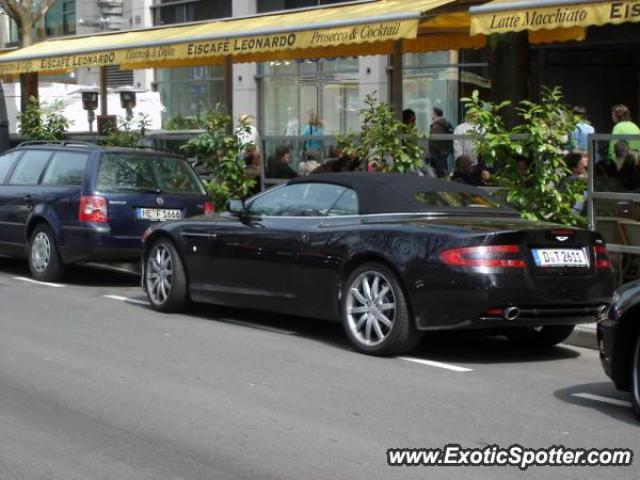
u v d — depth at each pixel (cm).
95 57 1819
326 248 1011
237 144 1652
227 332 1095
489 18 1180
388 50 1766
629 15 1062
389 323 952
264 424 732
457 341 1073
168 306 1205
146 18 2994
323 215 1051
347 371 907
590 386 866
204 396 812
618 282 1184
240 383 857
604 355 771
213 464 642
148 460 650
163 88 2964
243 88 2658
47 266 1466
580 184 1214
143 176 1447
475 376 900
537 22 1138
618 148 1177
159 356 962
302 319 1187
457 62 2159
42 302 1285
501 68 1359
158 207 1441
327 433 710
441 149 1393
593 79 2058
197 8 2850
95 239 1400
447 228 927
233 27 1650
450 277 904
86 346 1005
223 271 1135
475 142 1251
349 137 1478
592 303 949
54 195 1453
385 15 1330
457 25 1574
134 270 1630
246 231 1102
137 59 1725
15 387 837
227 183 1641
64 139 2131
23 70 2011
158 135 1842
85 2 3209
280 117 2592
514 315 908
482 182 1316
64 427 724
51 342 1021
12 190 1532
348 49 1803
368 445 683
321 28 1409
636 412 747
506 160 1238
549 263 921
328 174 1078
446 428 727
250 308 1139
